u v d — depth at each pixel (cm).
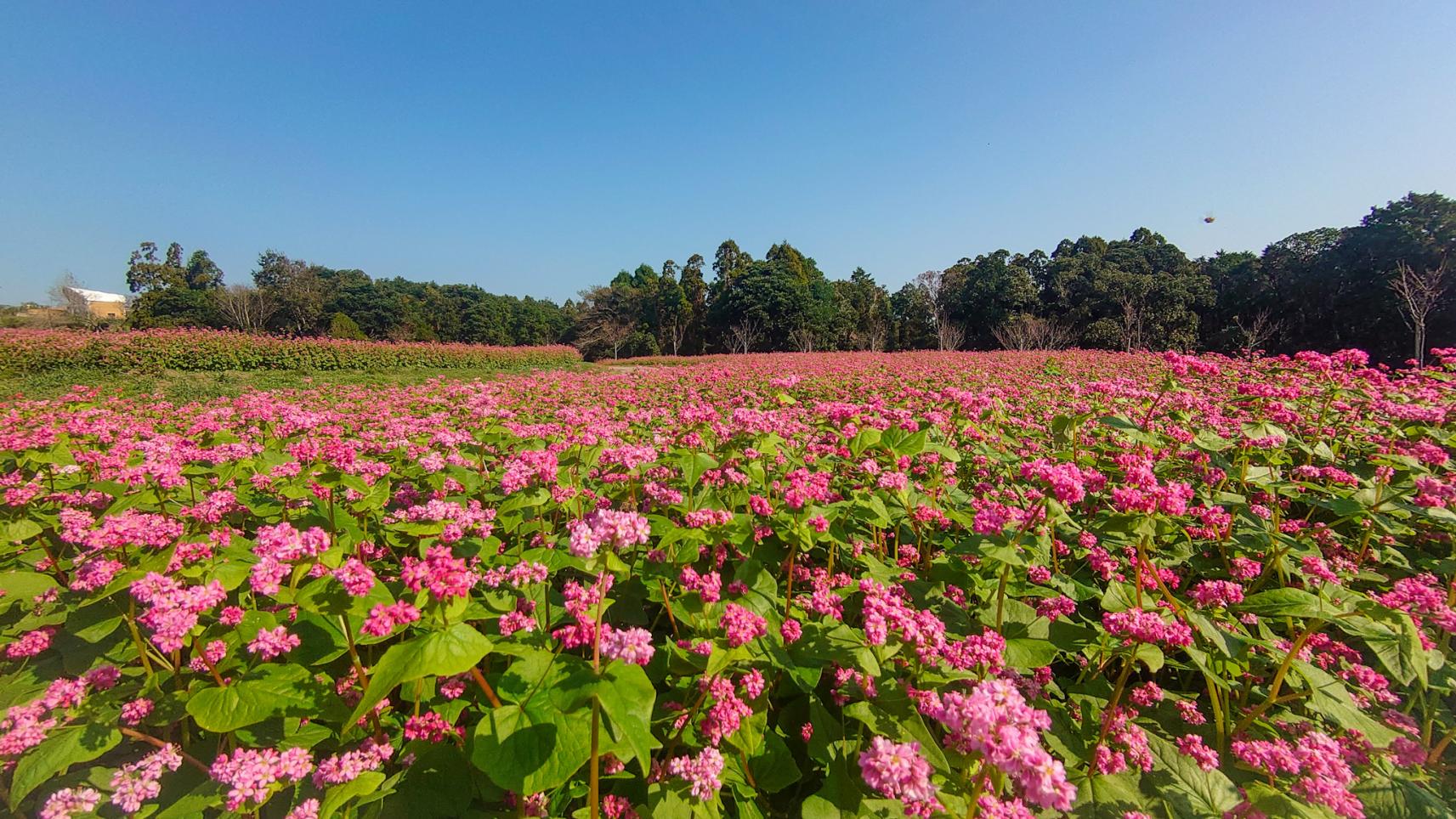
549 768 201
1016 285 6650
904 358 4044
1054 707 300
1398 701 309
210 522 409
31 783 230
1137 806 257
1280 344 4688
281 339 3659
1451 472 500
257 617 299
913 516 423
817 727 279
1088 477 420
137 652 320
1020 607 346
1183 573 451
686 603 313
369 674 277
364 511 454
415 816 251
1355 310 4159
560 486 418
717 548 379
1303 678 302
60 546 455
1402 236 3831
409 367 4094
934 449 471
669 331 9369
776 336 8269
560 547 359
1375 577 371
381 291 10212
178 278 9412
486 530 374
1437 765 276
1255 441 488
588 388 1667
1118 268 6481
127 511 376
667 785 258
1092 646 329
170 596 262
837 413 597
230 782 220
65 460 549
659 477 509
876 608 277
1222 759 287
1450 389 838
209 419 724
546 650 260
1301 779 245
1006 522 340
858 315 8469
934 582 388
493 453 671
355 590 257
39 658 335
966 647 282
